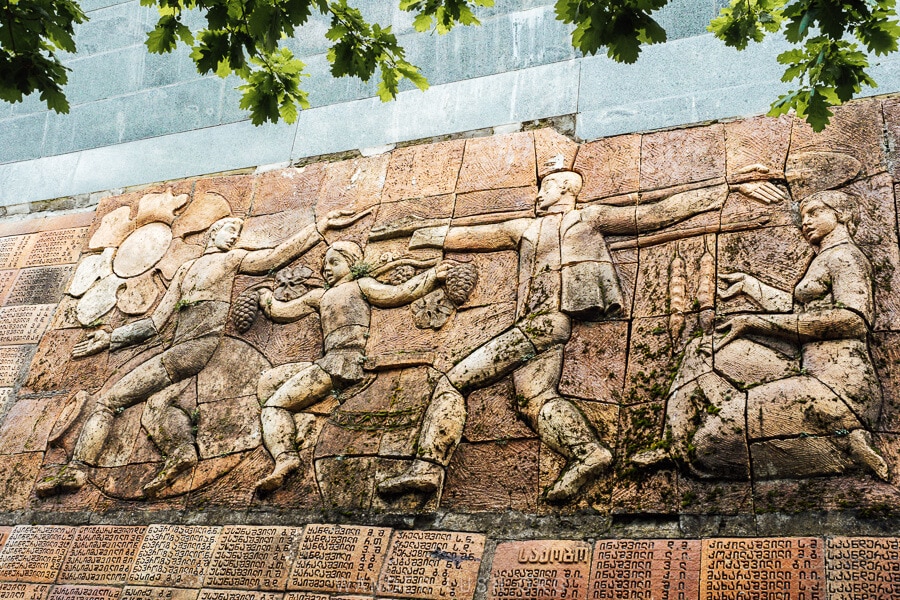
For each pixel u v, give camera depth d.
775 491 4.59
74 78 8.80
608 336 5.43
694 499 4.72
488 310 5.82
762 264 5.32
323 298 6.31
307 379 5.93
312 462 5.68
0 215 8.30
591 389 5.27
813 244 5.27
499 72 7.11
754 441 4.72
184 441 6.07
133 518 5.89
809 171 5.54
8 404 6.86
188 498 5.85
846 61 4.85
